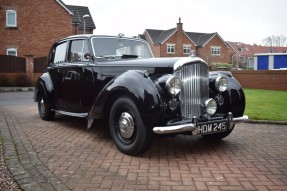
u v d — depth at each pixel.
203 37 52.41
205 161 4.21
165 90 4.21
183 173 3.75
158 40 48.84
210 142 5.26
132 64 4.86
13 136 5.27
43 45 24.31
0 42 23.16
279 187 3.35
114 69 5.03
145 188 3.30
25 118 7.33
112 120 4.65
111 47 5.68
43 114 7.03
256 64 25.03
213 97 4.84
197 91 4.53
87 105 5.54
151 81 4.21
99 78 5.24
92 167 3.91
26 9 23.64
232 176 3.66
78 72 5.69
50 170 3.78
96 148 4.78
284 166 4.03
